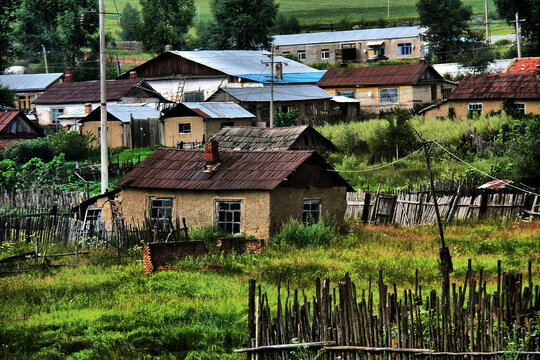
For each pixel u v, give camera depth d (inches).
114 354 2337.6
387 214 5260.8
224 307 2758.4
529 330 1961.1
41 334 2541.8
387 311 1891.0
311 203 4776.1
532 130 5536.4
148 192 4808.1
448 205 5029.5
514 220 4879.4
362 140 7770.7
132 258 3897.6
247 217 4530.0
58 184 6963.6
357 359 1894.7
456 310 1921.8
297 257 3740.2
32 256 3892.7
